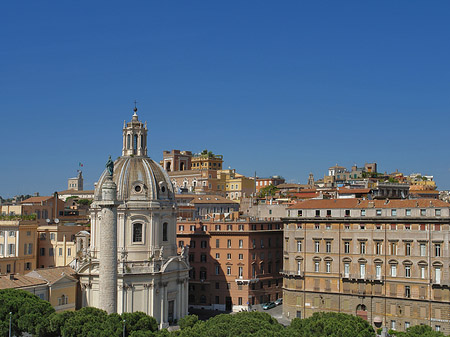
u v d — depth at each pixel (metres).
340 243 134.75
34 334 87.12
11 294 94.44
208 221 162.38
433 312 123.31
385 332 115.44
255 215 177.88
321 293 136.00
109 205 95.25
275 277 163.75
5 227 136.88
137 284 130.50
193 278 161.75
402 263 127.44
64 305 121.38
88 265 130.12
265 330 78.62
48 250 142.62
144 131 142.62
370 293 130.50
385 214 130.38
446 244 122.81
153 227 133.88
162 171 141.75
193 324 97.44
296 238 140.12
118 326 86.00
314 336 82.62
